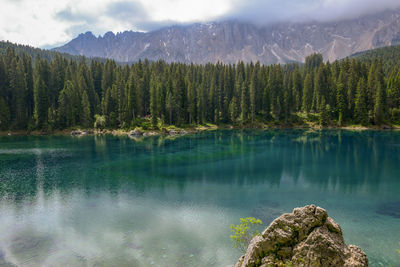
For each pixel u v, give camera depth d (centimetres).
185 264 1666
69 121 11494
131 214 2553
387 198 3038
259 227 2206
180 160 5306
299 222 1120
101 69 14788
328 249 1021
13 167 4716
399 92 11388
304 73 16488
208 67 17012
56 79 12612
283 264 1071
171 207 2742
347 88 12012
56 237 2072
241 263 1312
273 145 7338
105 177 3994
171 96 11656
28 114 11712
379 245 1944
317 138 8738
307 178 3916
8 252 1842
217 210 2653
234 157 5606
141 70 14238
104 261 1709
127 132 10950
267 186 3525
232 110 12950
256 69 14925
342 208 2734
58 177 4006
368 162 5041
